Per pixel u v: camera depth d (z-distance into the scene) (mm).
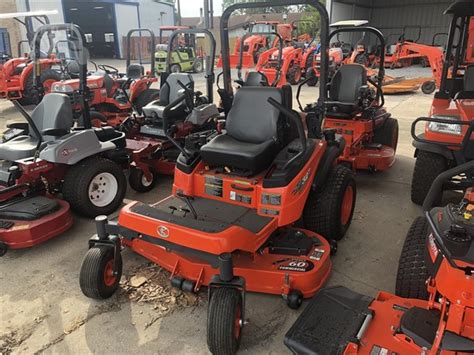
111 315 2561
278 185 2691
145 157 4535
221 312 2045
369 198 4270
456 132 3396
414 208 4020
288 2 2895
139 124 5301
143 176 4527
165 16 28281
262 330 2408
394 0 21953
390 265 3055
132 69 8219
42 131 3838
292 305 2502
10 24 17062
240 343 2262
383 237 3471
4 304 2686
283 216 2697
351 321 2010
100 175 3840
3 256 3254
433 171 3766
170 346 2309
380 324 1976
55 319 2535
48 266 3121
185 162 3021
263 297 2691
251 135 3160
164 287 2812
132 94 7625
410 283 2248
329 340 1935
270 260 2648
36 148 3670
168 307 2621
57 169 3770
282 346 2293
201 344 2320
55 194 4062
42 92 4531
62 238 3537
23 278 2971
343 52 14336
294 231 2924
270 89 3139
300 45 13055
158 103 5637
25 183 3533
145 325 2469
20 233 3143
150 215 2508
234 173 2947
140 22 26359
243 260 2643
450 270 1644
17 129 4188
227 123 3293
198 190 3023
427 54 9703
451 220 1771
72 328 2457
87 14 25984
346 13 19734
